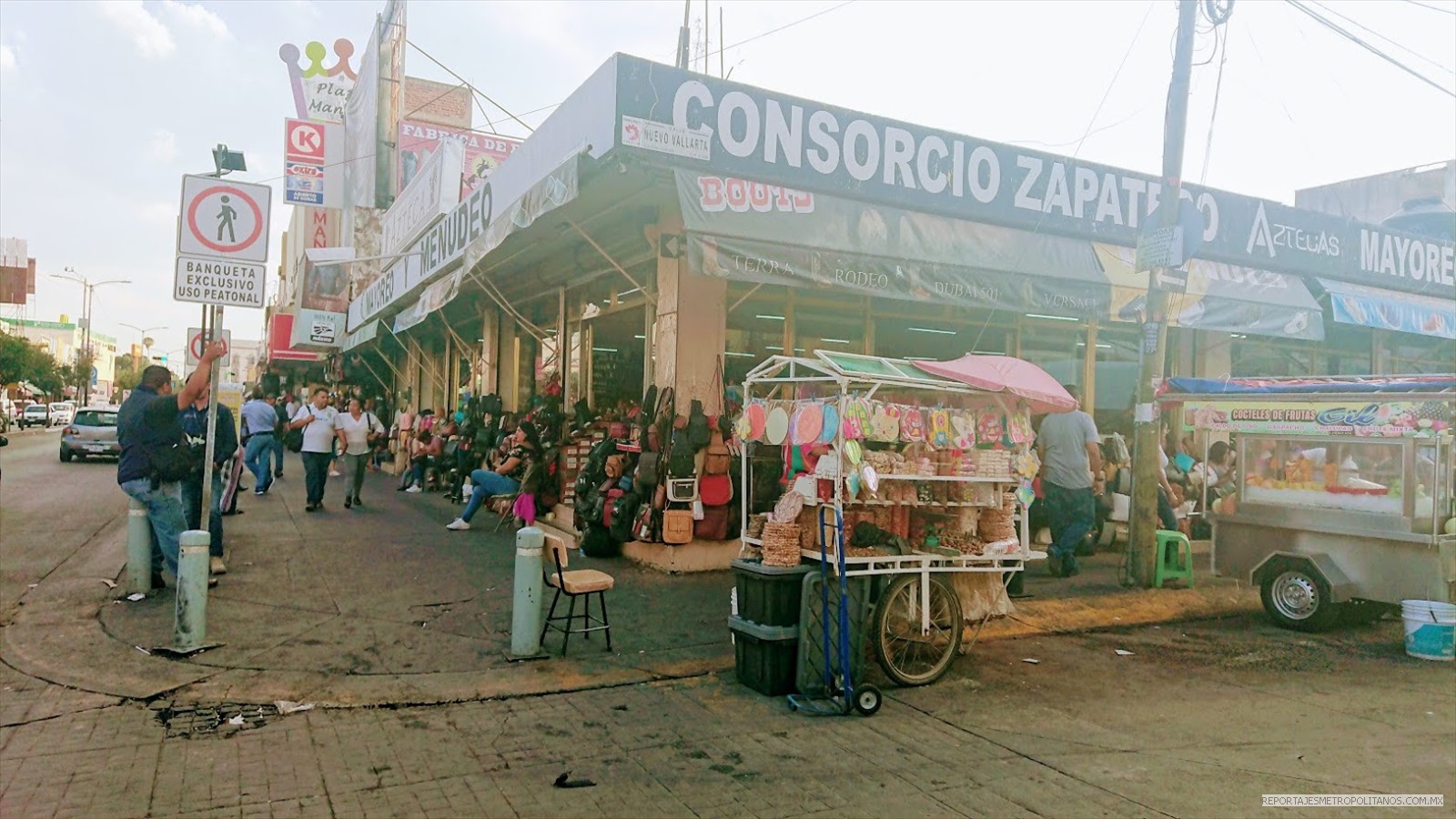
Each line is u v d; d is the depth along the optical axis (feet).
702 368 29.45
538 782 13.56
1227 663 21.83
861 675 18.24
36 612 22.09
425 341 69.82
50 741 14.52
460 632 21.36
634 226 32.09
